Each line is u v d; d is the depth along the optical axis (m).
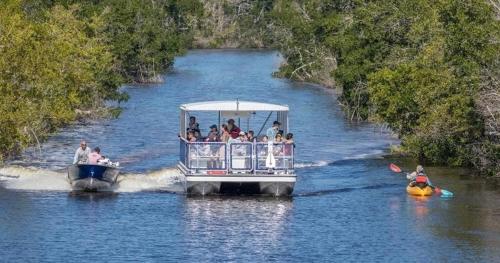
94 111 164.62
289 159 103.56
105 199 103.19
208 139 105.62
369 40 162.88
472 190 108.75
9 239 88.06
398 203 102.75
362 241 88.44
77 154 108.94
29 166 119.94
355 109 166.25
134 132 149.38
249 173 103.19
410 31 148.00
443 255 84.31
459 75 120.12
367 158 129.00
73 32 176.88
